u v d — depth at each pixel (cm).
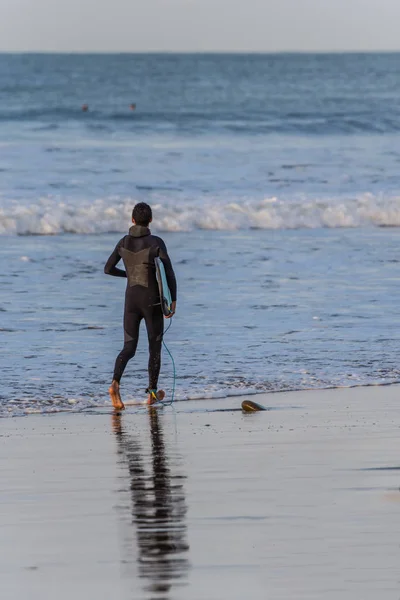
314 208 8925
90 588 1788
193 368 3991
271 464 2638
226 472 2559
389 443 2858
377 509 2223
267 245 7519
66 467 2631
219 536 2055
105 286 5834
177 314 5028
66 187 10056
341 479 2478
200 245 7481
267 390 3644
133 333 3516
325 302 5359
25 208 8400
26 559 1936
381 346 4366
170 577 1833
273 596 1741
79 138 15075
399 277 6138
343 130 16988
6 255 6888
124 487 2433
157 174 11131
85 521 2167
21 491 2402
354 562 1897
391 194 9881
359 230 8588
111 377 3872
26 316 4972
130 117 18812
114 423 3188
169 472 2570
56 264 6575
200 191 9975
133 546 2002
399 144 15025
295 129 16838
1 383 3725
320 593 1752
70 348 4341
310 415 3247
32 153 12900
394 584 1792
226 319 4922
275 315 5019
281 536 2048
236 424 3138
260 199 9269
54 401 3491
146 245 3522
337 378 3812
